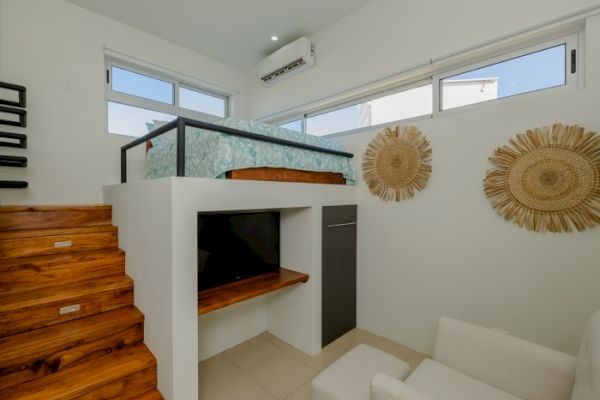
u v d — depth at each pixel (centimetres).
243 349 238
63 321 168
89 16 285
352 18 298
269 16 302
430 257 225
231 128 174
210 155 178
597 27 167
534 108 178
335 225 247
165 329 152
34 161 256
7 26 243
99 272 202
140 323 178
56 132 267
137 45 317
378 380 115
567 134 167
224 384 193
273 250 241
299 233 239
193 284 154
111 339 168
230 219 210
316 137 246
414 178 231
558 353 127
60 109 268
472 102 229
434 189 222
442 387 136
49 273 184
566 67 188
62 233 204
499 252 193
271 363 218
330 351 234
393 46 265
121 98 321
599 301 160
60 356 151
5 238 184
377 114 296
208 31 326
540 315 179
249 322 254
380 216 255
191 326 153
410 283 237
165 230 150
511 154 186
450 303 215
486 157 197
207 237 197
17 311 155
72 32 275
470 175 204
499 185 190
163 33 327
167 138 280
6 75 243
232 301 181
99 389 145
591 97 162
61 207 226
